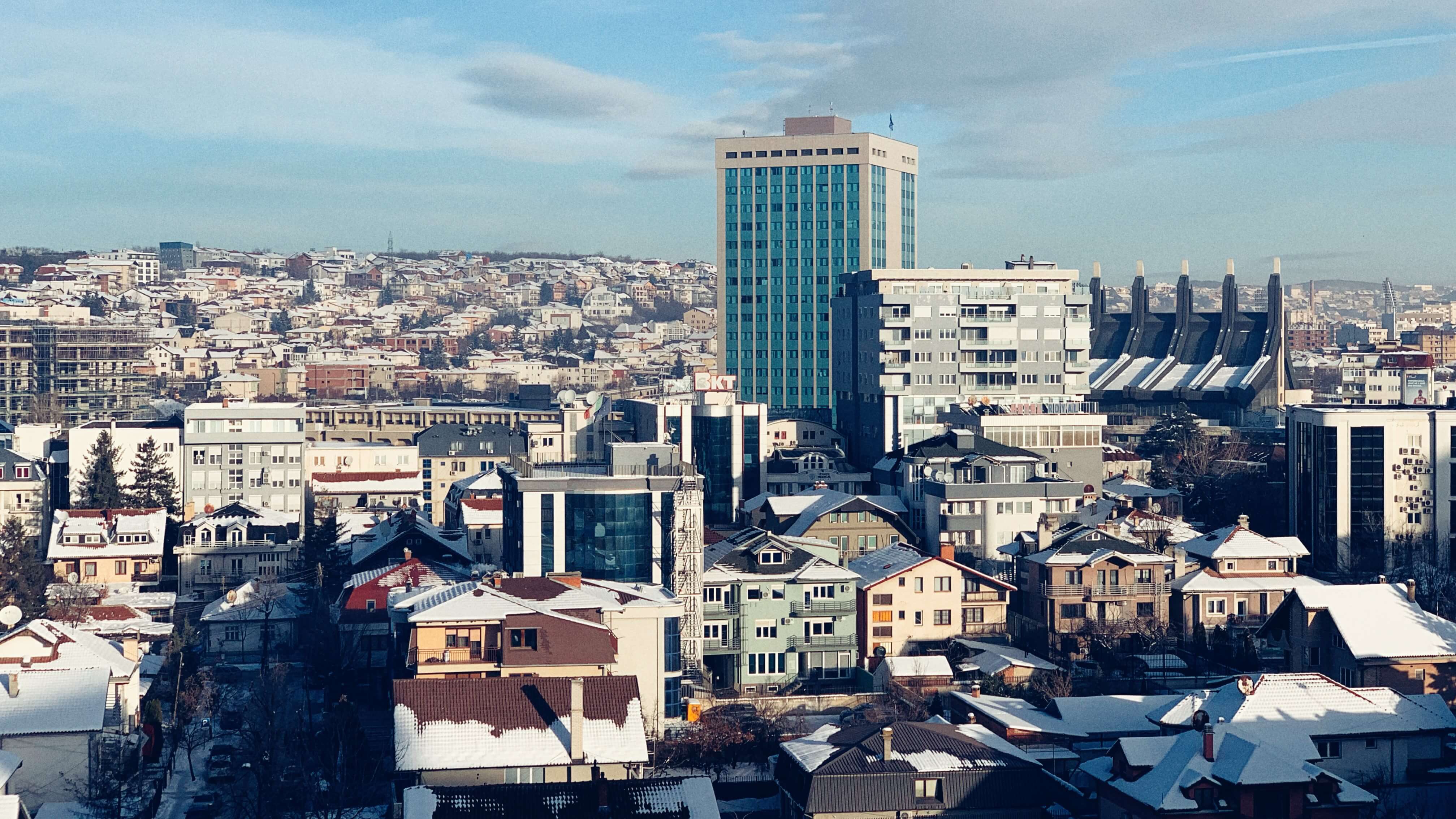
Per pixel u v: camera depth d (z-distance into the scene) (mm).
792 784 126812
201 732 171875
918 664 176625
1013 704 148250
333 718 147250
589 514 182625
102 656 154375
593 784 114688
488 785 115875
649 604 160625
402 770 122750
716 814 113312
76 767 138250
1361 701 128375
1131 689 170375
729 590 187625
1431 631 151625
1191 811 112750
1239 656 178375
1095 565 191375
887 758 124312
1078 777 132250
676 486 182625
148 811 138125
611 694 130250
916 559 194500
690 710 164750
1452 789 125125
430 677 148250
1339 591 155750
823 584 190000
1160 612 192250
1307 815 112812
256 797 147375
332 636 197000
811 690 185500
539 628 150125
